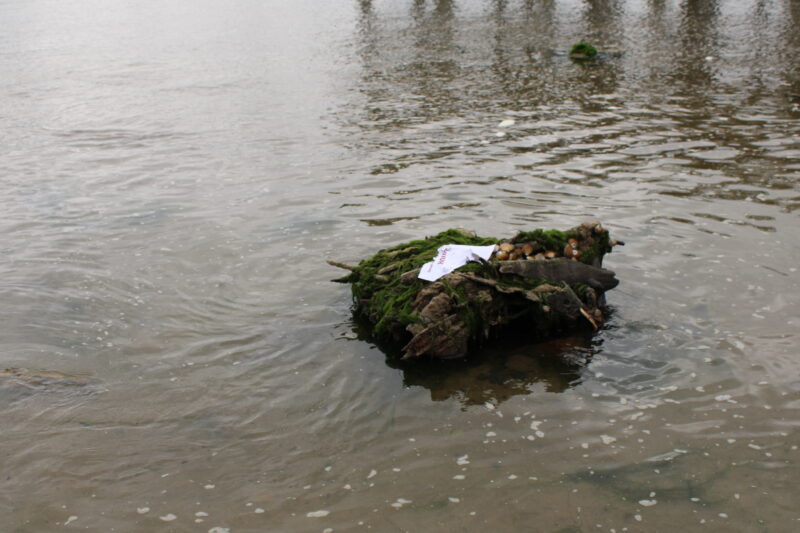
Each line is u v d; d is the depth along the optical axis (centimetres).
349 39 2483
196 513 495
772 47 2125
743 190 1062
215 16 3034
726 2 2880
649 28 2495
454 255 721
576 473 522
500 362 665
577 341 691
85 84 1927
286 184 1157
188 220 1011
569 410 593
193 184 1172
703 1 2914
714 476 516
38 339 709
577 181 1129
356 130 1470
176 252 904
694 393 608
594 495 500
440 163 1242
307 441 566
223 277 835
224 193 1123
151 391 630
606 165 1202
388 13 2973
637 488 506
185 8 3269
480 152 1299
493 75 1927
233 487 518
